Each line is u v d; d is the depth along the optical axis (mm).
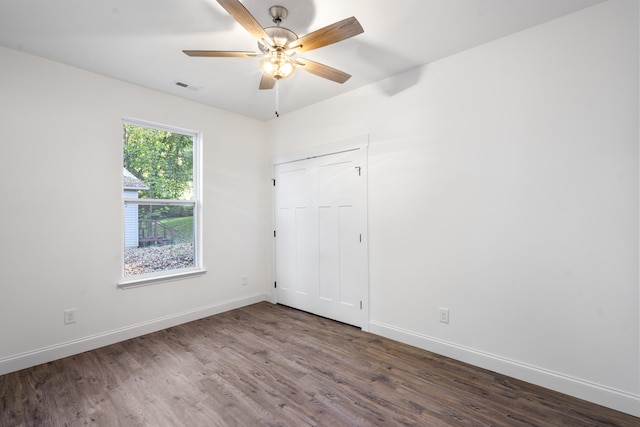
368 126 3180
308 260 3799
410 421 1837
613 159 1945
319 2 1950
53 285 2627
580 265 2055
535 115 2221
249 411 1929
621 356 1923
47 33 2252
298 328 3303
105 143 2930
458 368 2451
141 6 1966
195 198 3697
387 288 3047
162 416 1886
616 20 1930
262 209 4309
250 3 1956
